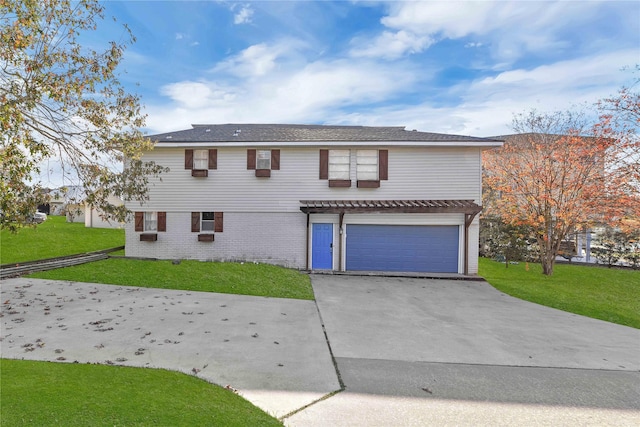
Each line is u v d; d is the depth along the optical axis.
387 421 2.99
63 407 2.62
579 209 11.58
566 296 9.04
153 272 10.03
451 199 12.19
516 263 14.55
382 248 12.35
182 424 2.49
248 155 12.42
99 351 4.36
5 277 9.01
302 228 12.43
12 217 5.41
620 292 9.60
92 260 11.44
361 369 4.19
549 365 4.52
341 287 9.80
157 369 3.82
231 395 3.29
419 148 12.29
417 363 4.45
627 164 10.80
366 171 12.51
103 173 7.09
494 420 3.09
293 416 3.01
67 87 5.84
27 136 5.27
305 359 4.44
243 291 8.62
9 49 5.10
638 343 5.55
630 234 12.74
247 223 12.46
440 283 10.74
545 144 12.53
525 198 12.73
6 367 3.59
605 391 3.78
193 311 6.61
